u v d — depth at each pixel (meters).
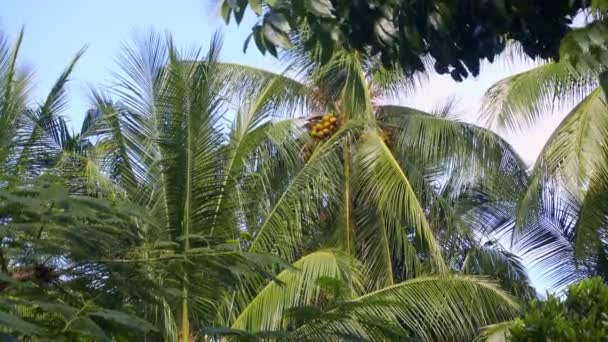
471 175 15.46
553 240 15.60
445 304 12.11
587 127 13.45
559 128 13.88
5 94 11.05
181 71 11.83
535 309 6.09
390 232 14.52
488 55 5.15
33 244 8.09
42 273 8.38
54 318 8.26
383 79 16.19
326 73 15.49
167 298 9.59
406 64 5.09
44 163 11.39
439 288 12.20
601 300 5.95
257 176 13.09
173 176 11.77
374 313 11.72
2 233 7.61
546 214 15.31
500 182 15.44
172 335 10.98
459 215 15.60
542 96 15.05
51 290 8.47
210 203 11.85
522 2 4.86
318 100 15.52
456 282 12.28
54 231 8.23
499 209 15.93
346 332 10.75
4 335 6.95
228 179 12.01
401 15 4.95
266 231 12.75
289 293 11.84
